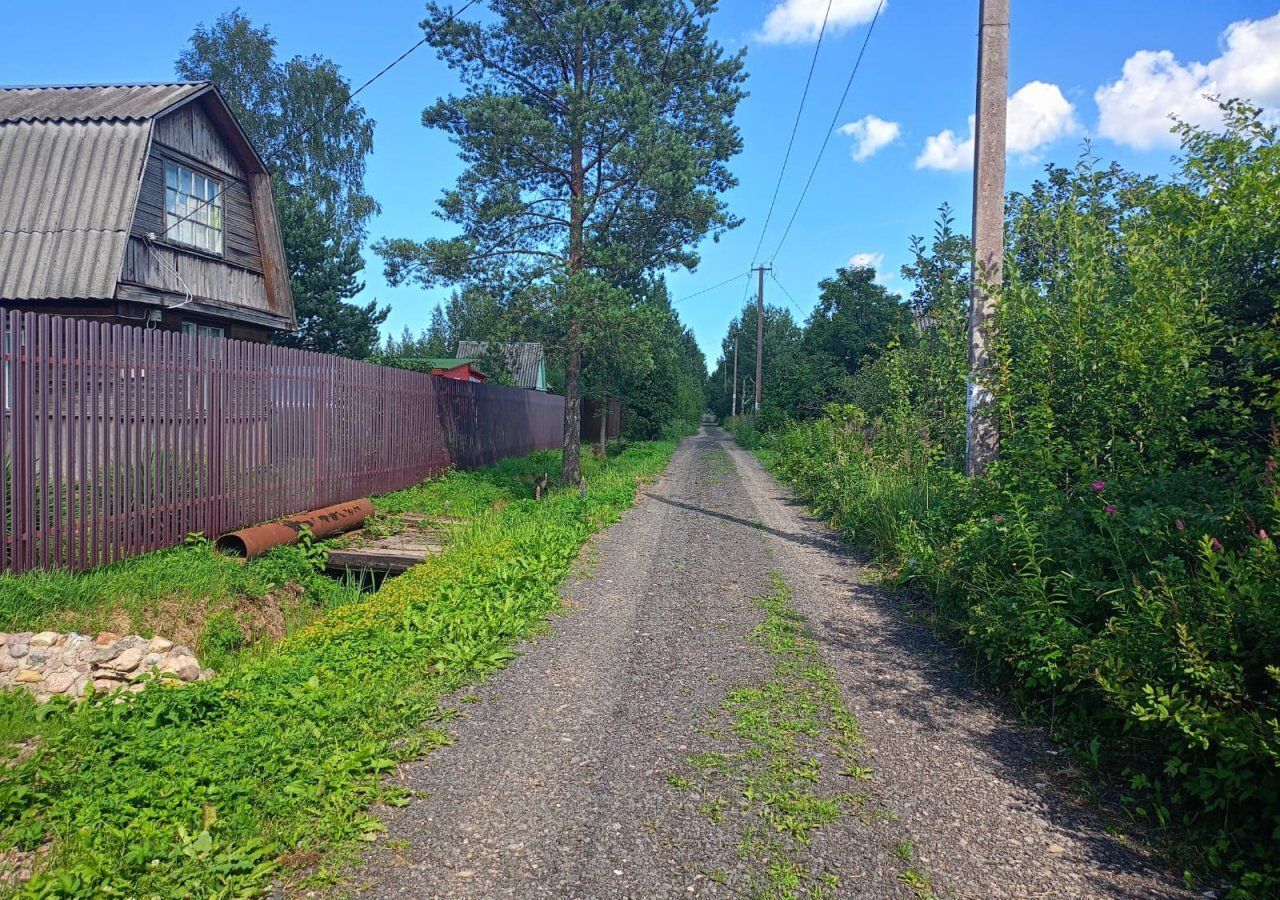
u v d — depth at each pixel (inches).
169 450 301.9
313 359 411.2
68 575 245.6
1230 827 128.4
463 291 593.6
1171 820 133.8
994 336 273.0
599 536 405.7
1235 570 134.7
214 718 167.6
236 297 559.5
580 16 553.9
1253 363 202.4
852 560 351.3
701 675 205.2
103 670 195.2
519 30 575.8
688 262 632.4
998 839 129.4
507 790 144.3
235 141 549.6
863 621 255.8
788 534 419.5
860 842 128.1
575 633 242.1
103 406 269.7
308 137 1079.6
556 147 587.2
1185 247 226.7
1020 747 163.9
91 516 264.1
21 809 134.2
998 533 223.1
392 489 515.8
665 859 122.8
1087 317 240.2
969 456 292.5
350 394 454.6
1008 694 190.9
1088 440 223.8
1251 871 117.6
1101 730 163.0
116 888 111.1
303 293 848.9
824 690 194.4
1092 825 133.8
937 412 412.5
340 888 115.0
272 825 129.2
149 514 290.8
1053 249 290.7
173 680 188.2
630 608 269.9
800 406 1095.6
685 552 366.3
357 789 140.5
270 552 328.2
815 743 165.0
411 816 135.0
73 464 256.7
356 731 163.2
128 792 134.6
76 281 417.1
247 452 351.6
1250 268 221.9
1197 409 219.1
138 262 457.7
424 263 561.9
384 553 355.6
